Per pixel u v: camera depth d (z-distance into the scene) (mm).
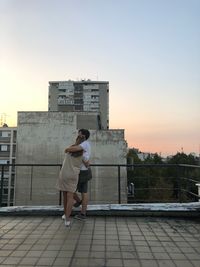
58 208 8633
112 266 5090
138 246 6086
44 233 6934
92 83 82500
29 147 37938
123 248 5965
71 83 80125
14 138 64188
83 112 40312
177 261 5316
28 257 5477
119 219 8266
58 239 6496
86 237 6656
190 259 5410
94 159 37844
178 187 10086
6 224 7707
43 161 37750
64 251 5777
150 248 5977
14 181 37500
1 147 64250
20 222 7906
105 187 36656
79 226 7543
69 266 5090
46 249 5883
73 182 7504
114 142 38062
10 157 63812
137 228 7414
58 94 79938
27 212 8555
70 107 52781
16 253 5672
